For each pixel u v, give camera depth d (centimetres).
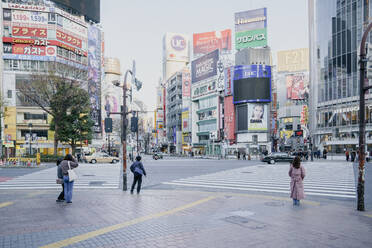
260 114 5775
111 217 734
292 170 895
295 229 623
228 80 6078
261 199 998
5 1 5009
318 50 5181
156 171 2209
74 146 4003
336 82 4738
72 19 5469
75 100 3741
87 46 5828
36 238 564
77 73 3956
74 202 942
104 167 2677
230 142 5984
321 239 556
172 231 610
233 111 5984
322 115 5006
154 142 10450
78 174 1978
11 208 848
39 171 2233
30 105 4812
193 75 7450
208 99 6781
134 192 1178
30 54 4928
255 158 5022
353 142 4272
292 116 9088
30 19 4962
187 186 1375
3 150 4538
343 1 4653
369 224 665
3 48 4794
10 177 1791
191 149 7262
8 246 519
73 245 524
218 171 2177
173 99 8856
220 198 1016
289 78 9775
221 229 624
